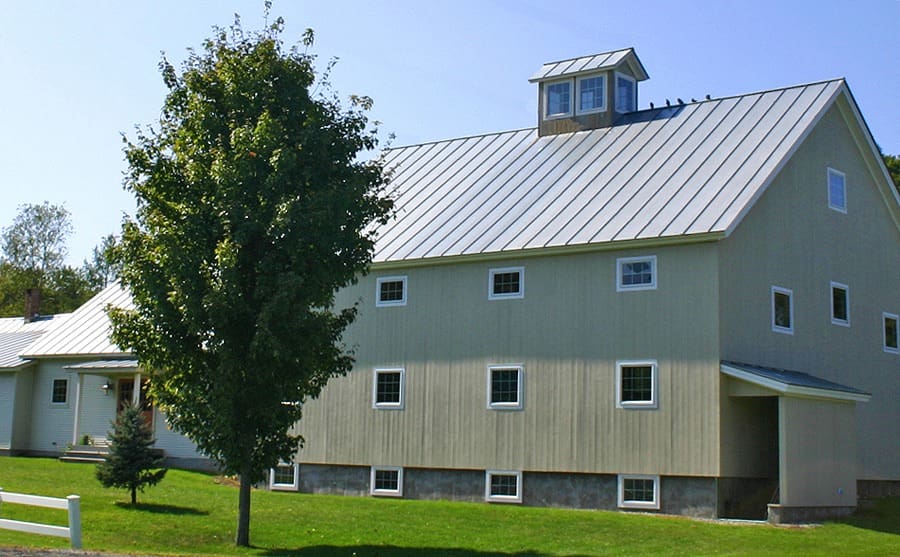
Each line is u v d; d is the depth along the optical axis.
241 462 22.69
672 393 28.06
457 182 36.88
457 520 26.81
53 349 45.41
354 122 23.73
